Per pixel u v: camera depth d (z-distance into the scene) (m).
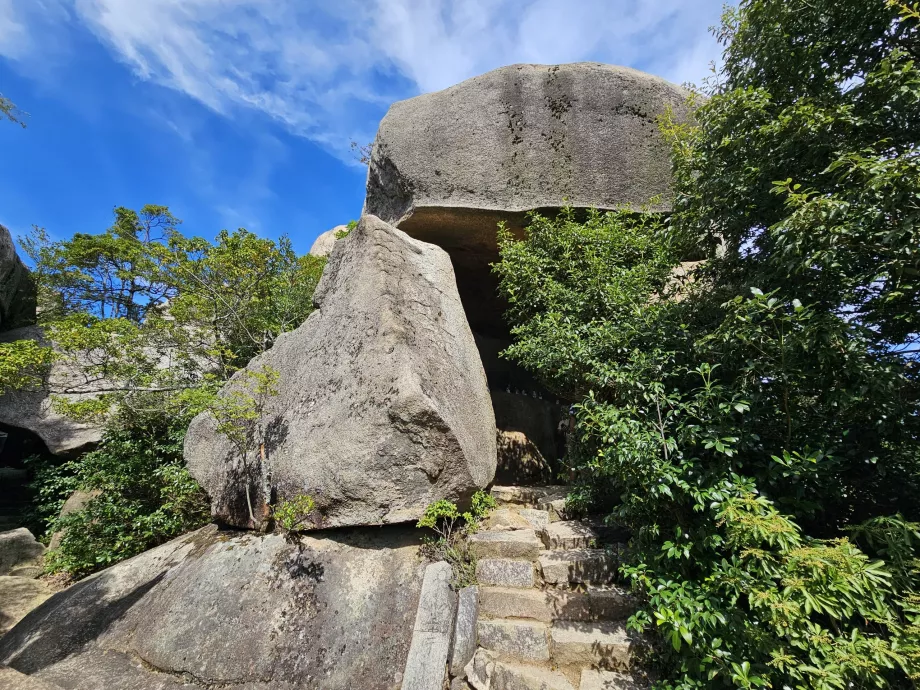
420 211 6.44
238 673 3.16
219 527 4.85
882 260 2.75
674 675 2.70
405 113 6.83
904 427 2.67
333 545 4.02
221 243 7.34
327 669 3.10
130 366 6.94
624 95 6.38
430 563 3.74
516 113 6.42
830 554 2.06
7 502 9.13
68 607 4.15
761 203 3.45
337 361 4.77
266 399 5.18
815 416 2.91
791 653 2.35
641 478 2.97
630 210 5.76
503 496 5.14
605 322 4.16
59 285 13.77
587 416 3.48
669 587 2.73
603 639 3.00
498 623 3.20
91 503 6.14
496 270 5.70
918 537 2.29
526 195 6.22
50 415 8.98
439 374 4.75
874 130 2.96
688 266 5.89
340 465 4.04
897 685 2.21
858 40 3.16
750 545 2.57
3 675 3.29
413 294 5.17
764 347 2.81
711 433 2.83
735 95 3.57
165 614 3.71
